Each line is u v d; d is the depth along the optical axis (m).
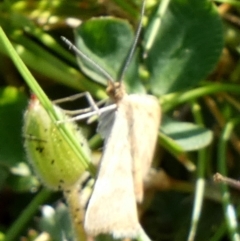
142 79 0.12
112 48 0.11
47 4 0.12
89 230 0.10
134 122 0.11
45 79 0.12
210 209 0.12
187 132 0.11
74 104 0.12
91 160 0.11
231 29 0.12
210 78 0.12
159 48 0.12
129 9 0.12
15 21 0.12
